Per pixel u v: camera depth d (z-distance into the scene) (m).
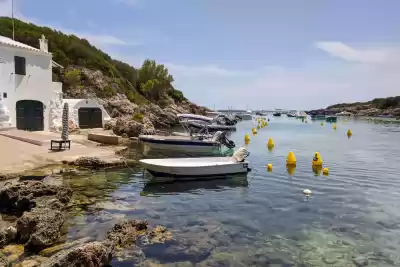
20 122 30.12
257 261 8.66
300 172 20.56
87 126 39.06
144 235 9.89
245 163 19.28
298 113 133.62
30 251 8.52
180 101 89.44
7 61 28.59
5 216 10.91
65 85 53.41
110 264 8.09
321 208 13.25
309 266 8.48
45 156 20.38
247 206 13.45
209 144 28.78
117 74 71.38
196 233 10.40
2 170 16.33
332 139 42.69
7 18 57.53
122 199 13.83
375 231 10.87
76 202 12.98
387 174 20.17
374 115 125.25
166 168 17.30
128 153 26.03
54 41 61.22
